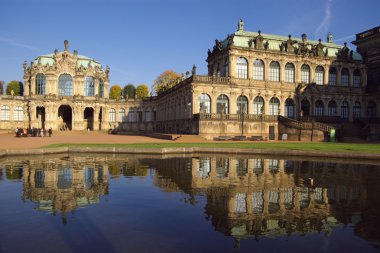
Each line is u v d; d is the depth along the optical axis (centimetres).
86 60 11519
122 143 4906
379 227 1288
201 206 1553
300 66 7569
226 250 1046
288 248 1070
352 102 7988
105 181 2141
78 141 5456
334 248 1071
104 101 11256
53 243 1093
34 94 10556
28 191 1844
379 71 7888
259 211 1480
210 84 6788
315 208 1533
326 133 6028
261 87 7162
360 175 2402
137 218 1367
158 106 10531
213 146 4362
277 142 5725
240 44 7169
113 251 1031
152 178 2250
